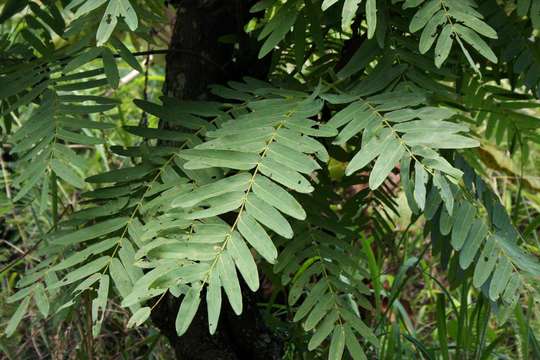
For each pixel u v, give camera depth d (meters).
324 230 1.09
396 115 0.81
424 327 1.79
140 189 0.89
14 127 1.77
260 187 0.75
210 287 0.71
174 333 1.11
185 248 0.73
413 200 0.80
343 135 0.82
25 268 1.63
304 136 0.80
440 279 2.02
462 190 0.92
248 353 1.13
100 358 1.49
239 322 1.12
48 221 1.62
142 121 1.18
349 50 1.05
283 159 0.77
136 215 0.88
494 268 0.90
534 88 1.01
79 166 0.86
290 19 0.92
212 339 1.10
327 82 1.03
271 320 1.24
